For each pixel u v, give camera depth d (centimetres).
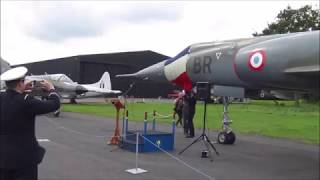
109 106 3875
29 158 489
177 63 1466
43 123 2073
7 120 481
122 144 1253
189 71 1418
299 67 1005
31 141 495
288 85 1063
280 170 989
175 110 2005
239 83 1277
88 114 2792
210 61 1341
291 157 1189
